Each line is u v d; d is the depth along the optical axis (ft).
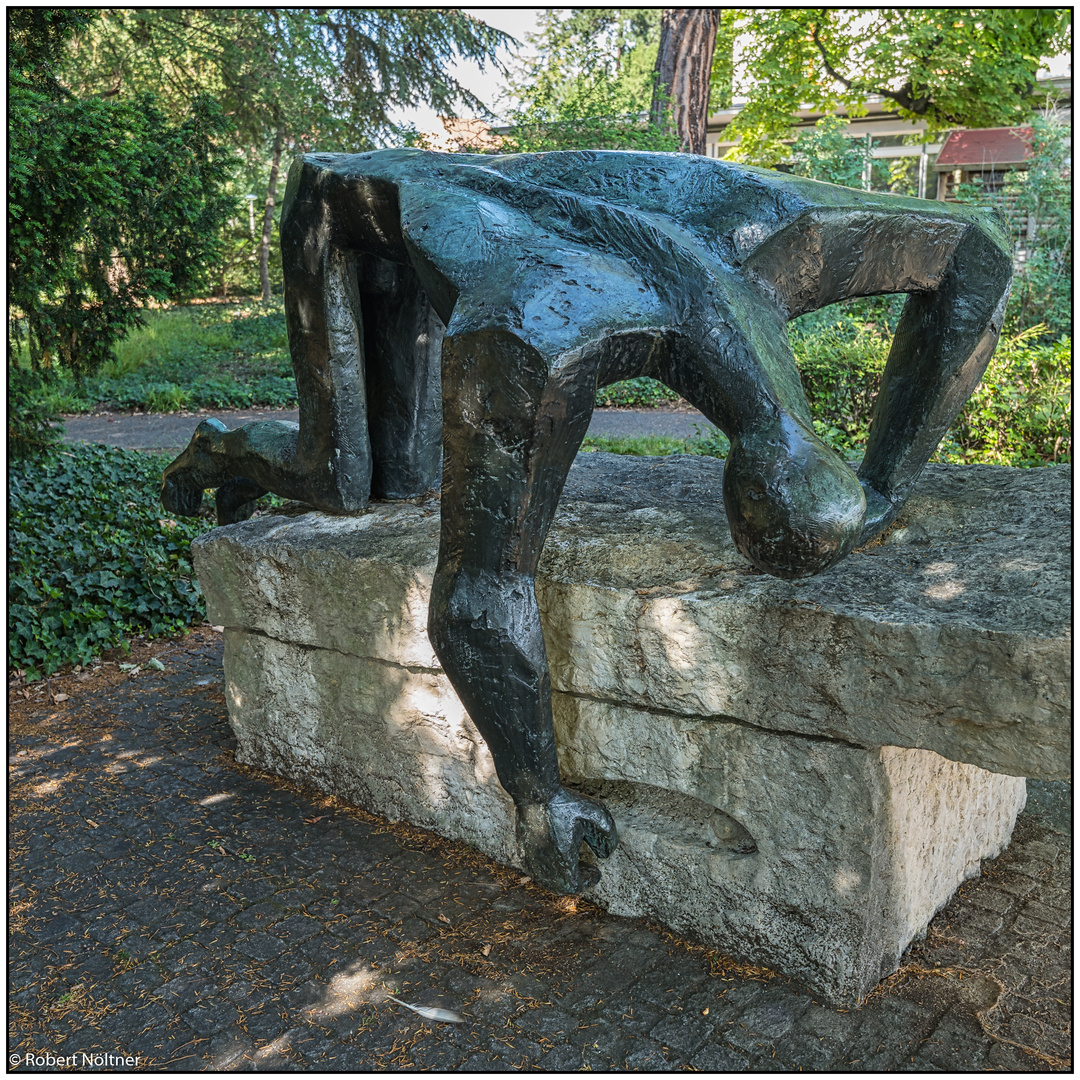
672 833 8.51
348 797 10.91
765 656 7.42
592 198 7.79
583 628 8.38
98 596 16.61
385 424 11.38
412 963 8.14
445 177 8.79
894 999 7.57
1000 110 54.54
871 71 54.95
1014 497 9.00
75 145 17.30
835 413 25.62
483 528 6.99
